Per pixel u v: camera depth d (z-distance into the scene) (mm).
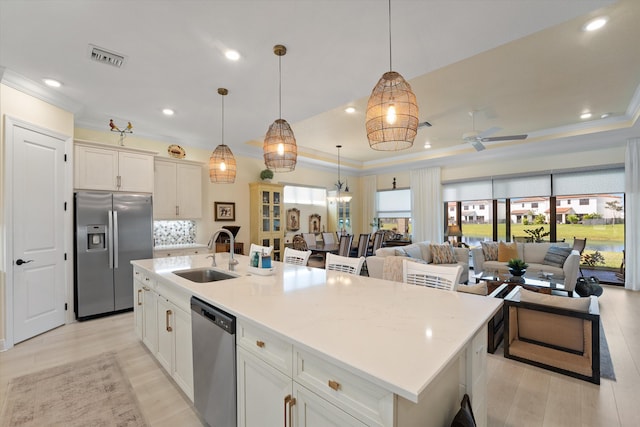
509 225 6617
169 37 2311
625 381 2314
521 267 4246
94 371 2502
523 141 5863
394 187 8336
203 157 5473
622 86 3689
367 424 922
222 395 1596
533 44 2775
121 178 4035
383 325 1275
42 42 2375
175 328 2158
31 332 3158
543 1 1865
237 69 2789
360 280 2160
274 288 1923
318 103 3574
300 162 7422
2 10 1987
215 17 2078
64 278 3547
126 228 4004
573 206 5887
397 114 1831
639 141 5016
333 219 8172
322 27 2176
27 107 3121
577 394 2162
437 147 6906
